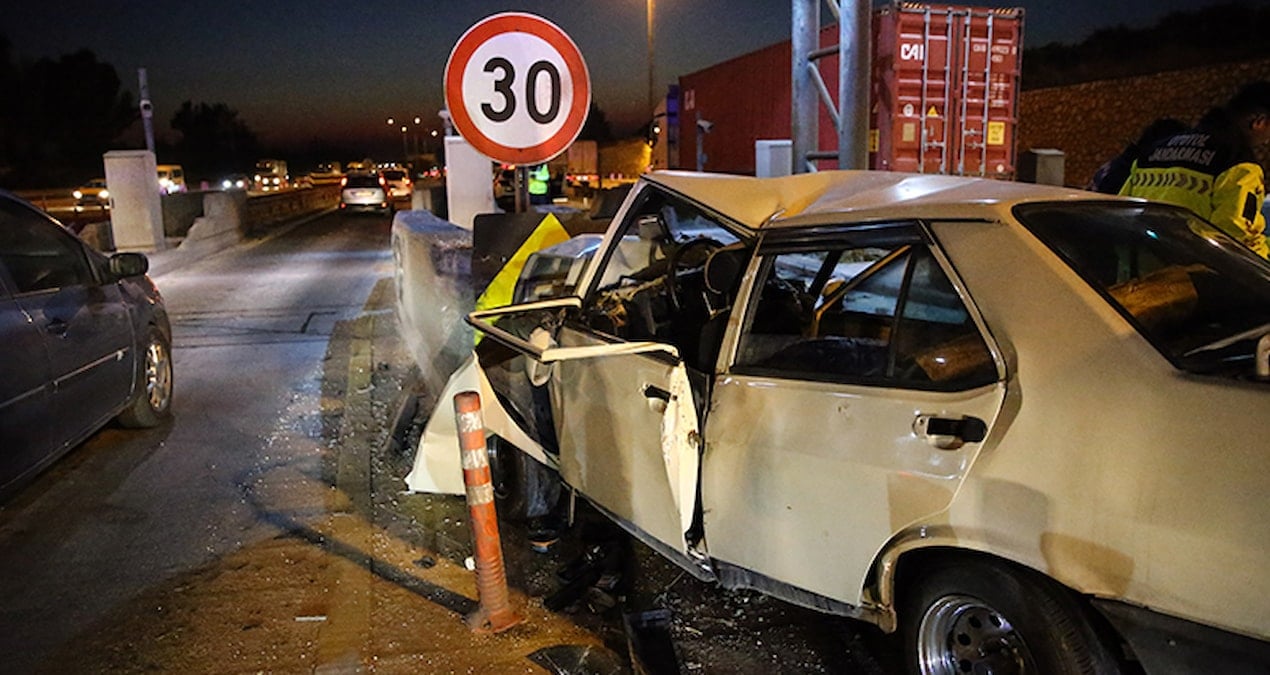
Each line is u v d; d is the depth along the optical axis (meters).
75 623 3.94
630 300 4.45
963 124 11.75
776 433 3.14
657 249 4.92
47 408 4.93
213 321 11.06
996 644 2.77
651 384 3.48
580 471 4.13
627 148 58.31
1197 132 5.02
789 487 3.09
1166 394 2.39
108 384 5.80
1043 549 2.50
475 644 3.73
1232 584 2.22
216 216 19.92
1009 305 2.71
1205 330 2.70
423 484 5.16
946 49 11.55
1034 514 2.52
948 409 2.72
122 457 6.05
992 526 2.60
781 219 3.41
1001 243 2.82
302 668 3.58
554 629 3.85
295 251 19.61
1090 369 2.52
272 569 4.42
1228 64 21.52
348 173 34.19
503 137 5.34
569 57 5.36
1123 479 2.39
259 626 3.90
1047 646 2.56
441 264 7.21
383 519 5.00
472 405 3.78
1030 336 2.64
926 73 11.52
